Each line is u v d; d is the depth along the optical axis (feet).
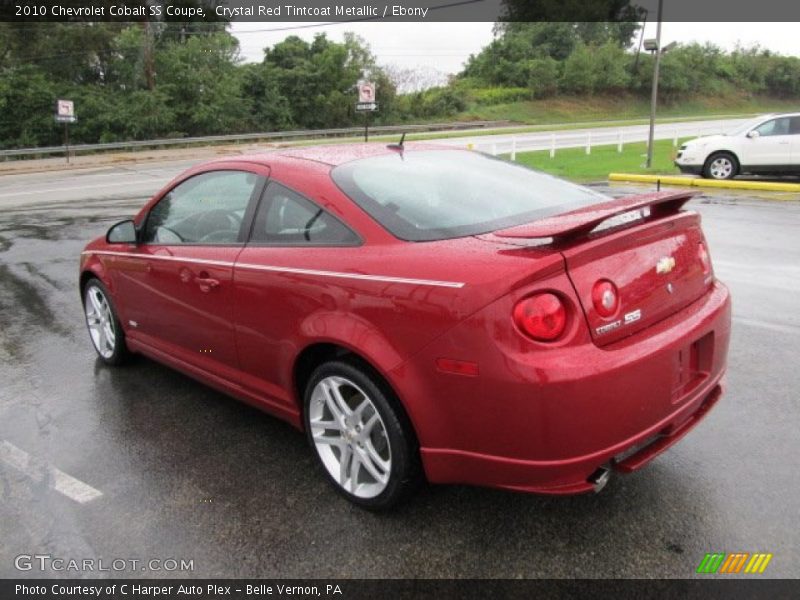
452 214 9.28
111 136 132.05
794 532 8.63
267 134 119.55
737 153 48.08
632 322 8.04
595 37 241.76
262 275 9.99
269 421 12.50
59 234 35.63
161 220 12.82
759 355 14.71
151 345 13.64
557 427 7.43
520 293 7.39
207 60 147.95
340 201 9.51
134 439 11.87
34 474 10.75
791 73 254.68
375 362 8.41
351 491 9.54
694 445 10.89
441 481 8.48
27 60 136.15
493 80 218.18
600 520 9.02
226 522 9.33
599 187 47.96
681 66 224.53
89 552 8.77
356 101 166.81
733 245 26.89
